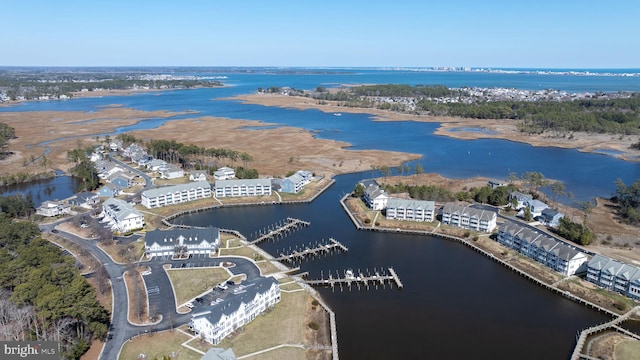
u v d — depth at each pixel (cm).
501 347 11469
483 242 17650
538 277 14988
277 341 11300
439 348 11394
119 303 12888
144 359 10469
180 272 14912
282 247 17525
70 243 17088
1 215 17325
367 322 12538
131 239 17575
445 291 14300
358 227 19438
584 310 13238
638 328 12275
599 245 17112
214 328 10975
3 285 12475
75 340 10762
